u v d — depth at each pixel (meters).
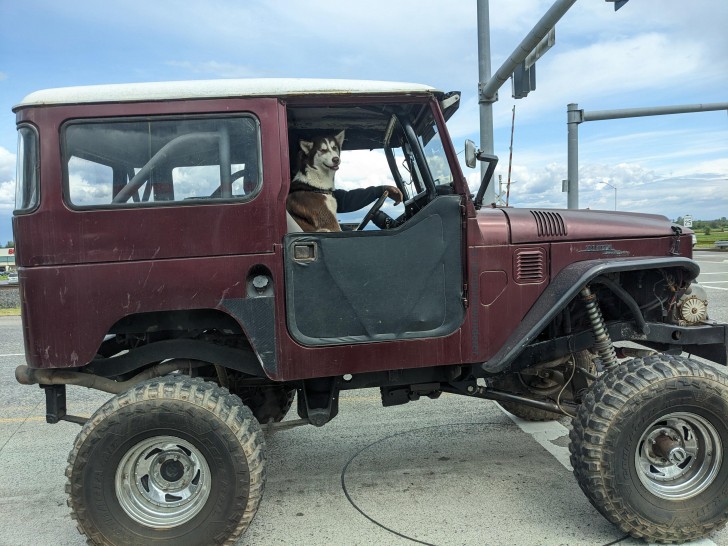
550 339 3.31
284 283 2.82
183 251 2.74
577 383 3.94
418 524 3.07
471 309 3.03
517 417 4.73
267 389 4.11
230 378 3.53
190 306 2.76
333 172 3.72
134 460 2.68
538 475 3.63
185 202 2.73
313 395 3.26
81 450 2.58
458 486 3.52
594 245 3.26
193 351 3.00
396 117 3.40
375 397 5.54
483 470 3.74
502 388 4.01
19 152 2.74
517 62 8.91
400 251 2.92
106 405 2.63
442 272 2.97
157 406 2.58
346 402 5.38
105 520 2.61
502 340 3.09
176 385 2.68
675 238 3.43
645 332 3.17
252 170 2.80
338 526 3.08
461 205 2.97
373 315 2.91
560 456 3.92
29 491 3.70
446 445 4.20
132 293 2.71
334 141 3.63
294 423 3.21
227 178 2.79
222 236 2.76
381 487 3.55
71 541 3.07
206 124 2.78
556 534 2.92
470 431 4.47
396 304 2.93
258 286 2.79
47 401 2.99
